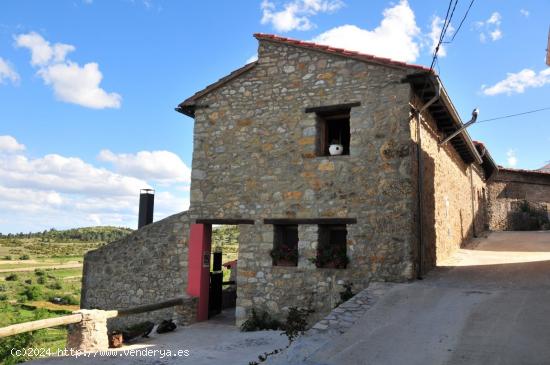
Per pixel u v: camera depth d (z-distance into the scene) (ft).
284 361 16.58
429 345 16.66
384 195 27.37
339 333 18.92
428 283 25.85
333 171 29.01
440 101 30.04
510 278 26.78
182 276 35.47
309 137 30.04
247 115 32.19
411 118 27.91
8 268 201.16
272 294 29.53
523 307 19.81
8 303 99.55
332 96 29.71
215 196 32.42
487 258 36.32
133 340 27.73
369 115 28.45
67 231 371.15
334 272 27.96
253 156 31.60
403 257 26.40
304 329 27.45
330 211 28.73
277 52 31.94
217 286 36.88
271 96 31.63
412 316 20.06
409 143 27.12
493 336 16.85
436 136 34.81
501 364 14.55
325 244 29.66
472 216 54.65
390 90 28.07
